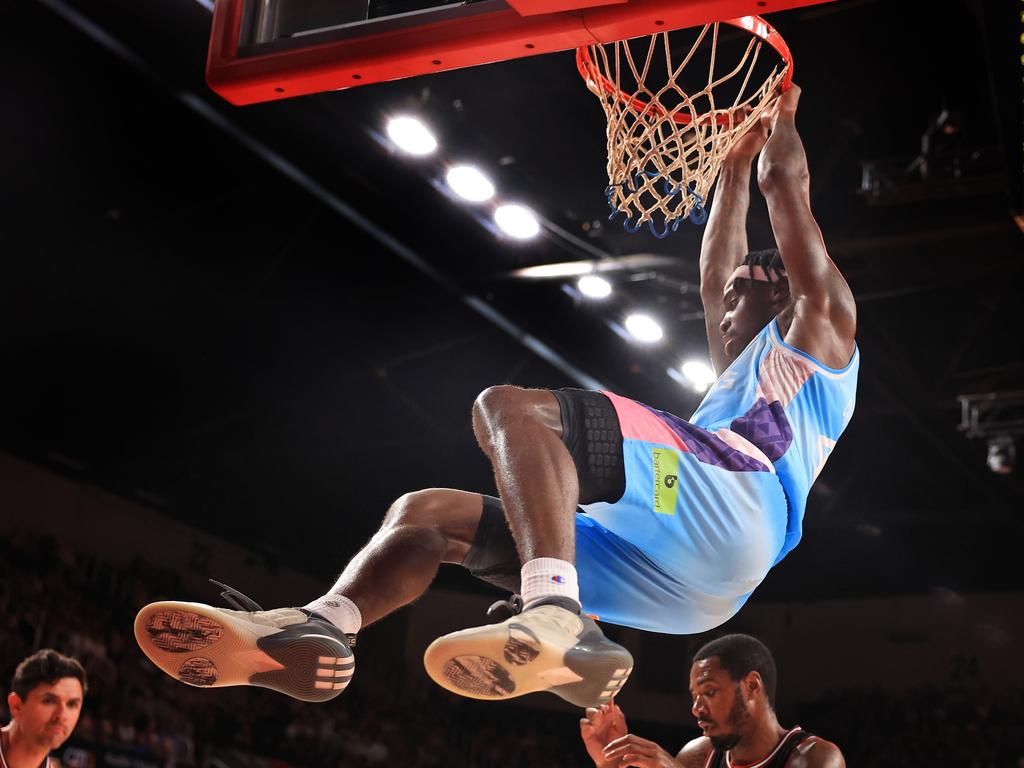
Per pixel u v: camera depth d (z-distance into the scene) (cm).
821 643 1969
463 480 1662
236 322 1280
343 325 1302
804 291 274
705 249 343
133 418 1520
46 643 1320
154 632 215
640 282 1129
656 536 238
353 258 1179
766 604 2034
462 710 1952
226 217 1137
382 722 1761
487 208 1058
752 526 242
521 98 935
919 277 984
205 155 1052
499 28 287
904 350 1159
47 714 418
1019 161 605
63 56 952
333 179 1035
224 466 1656
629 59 341
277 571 1902
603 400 238
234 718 1501
